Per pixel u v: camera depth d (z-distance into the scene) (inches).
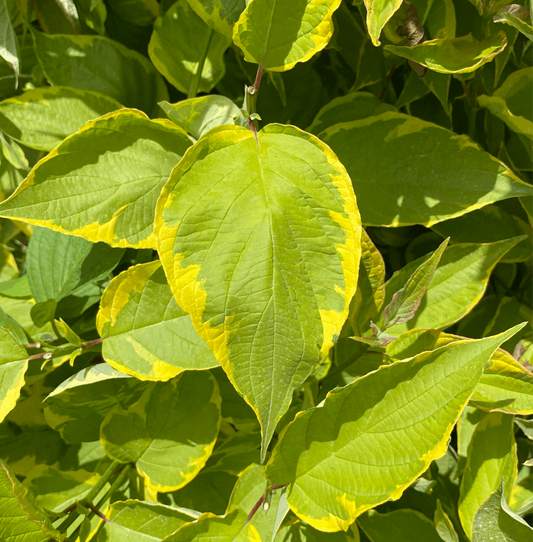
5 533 8.8
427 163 9.4
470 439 10.9
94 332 11.7
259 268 7.2
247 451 10.7
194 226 7.3
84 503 9.8
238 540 8.9
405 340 9.1
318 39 8.2
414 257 12.3
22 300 11.9
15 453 11.4
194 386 10.4
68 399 10.3
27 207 8.0
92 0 10.4
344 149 9.7
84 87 11.2
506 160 11.3
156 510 9.5
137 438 10.2
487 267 10.1
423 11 9.7
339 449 8.2
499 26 10.2
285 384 7.1
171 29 11.2
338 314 7.3
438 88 10.4
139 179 8.5
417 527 10.5
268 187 7.4
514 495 10.6
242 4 8.8
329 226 7.4
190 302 7.2
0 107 10.6
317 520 8.1
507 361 9.0
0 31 10.1
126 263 11.7
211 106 8.6
